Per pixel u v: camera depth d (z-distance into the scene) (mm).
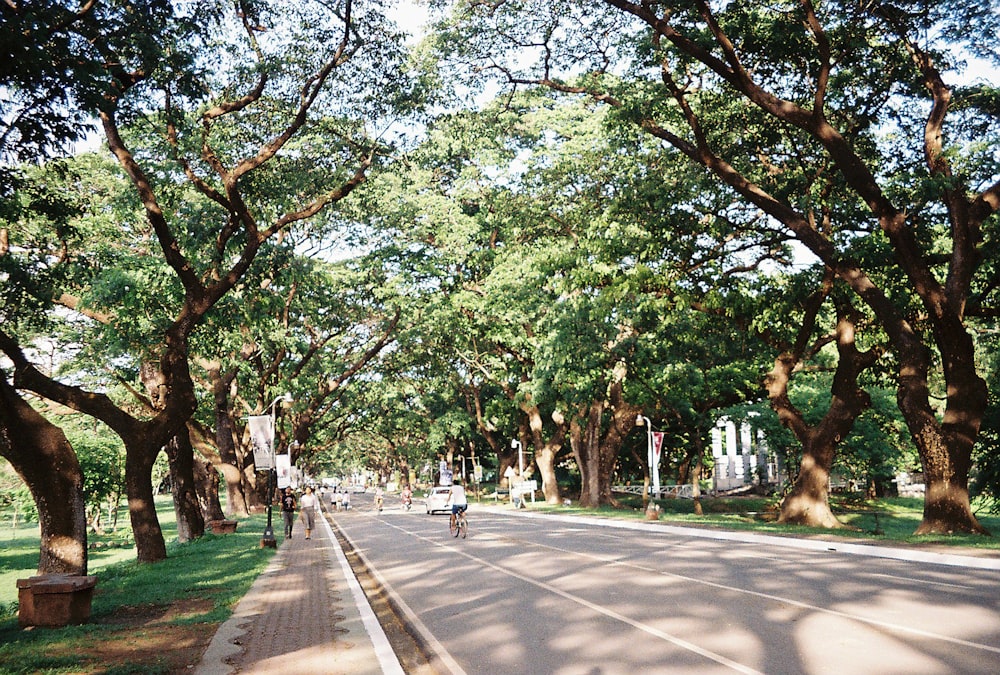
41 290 20297
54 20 14852
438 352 59844
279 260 28531
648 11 25141
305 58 23656
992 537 23672
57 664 9078
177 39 19609
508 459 85500
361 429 86812
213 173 27078
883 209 26219
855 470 64125
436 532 35000
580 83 31438
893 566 18125
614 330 41000
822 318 39250
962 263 26906
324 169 26891
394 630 11977
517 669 8836
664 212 32438
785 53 26422
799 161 31062
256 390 55250
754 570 17438
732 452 77188
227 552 26000
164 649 10086
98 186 34406
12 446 17344
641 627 10992
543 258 39438
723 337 40500
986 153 29094
